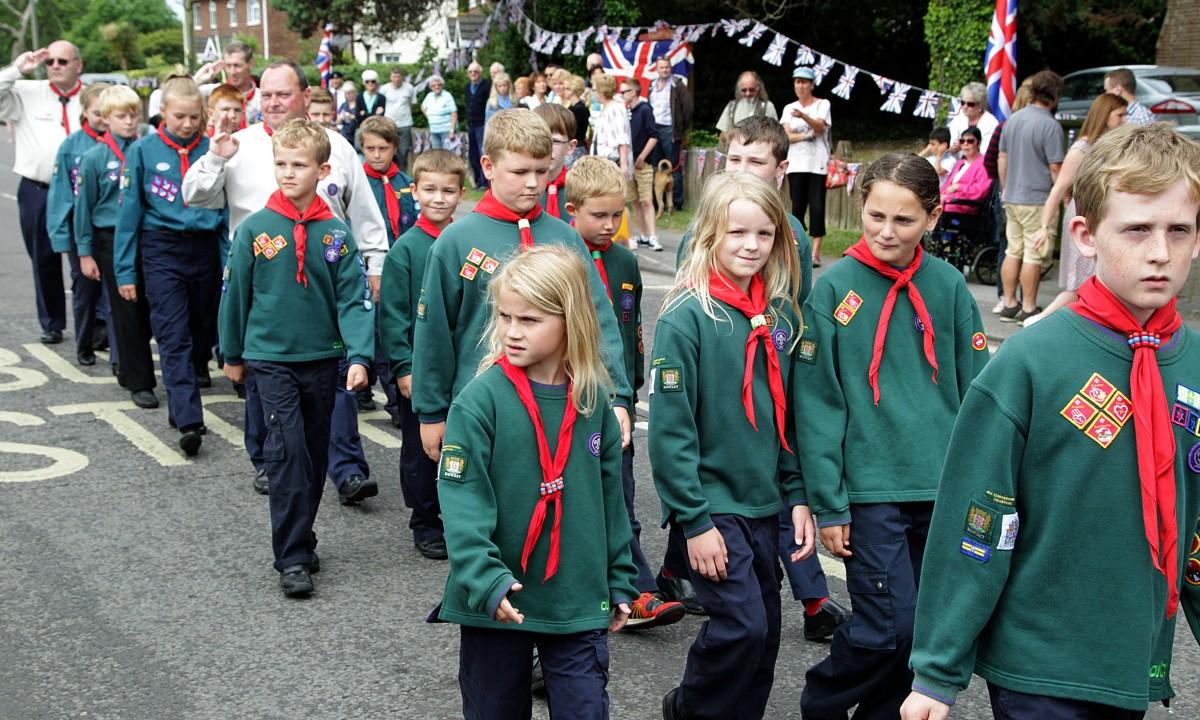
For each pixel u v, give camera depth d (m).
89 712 3.87
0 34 81.75
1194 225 2.25
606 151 13.44
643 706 3.93
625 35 23.22
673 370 3.31
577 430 3.07
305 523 4.85
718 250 3.38
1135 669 2.33
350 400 5.92
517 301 2.98
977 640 2.48
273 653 4.31
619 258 4.83
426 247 5.09
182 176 6.64
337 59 36.16
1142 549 2.32
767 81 30.23
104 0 85.69
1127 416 2.31
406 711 3.90
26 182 8.94
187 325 6.72
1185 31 22.70
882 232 3.43
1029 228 9.47
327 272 4.93
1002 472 2.38
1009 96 12.86
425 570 5.13
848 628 3.40
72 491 6.05
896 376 3.45
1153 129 2.31
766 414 3.39
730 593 3.29
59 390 7.95
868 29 29.09
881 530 3.36
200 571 5.06
